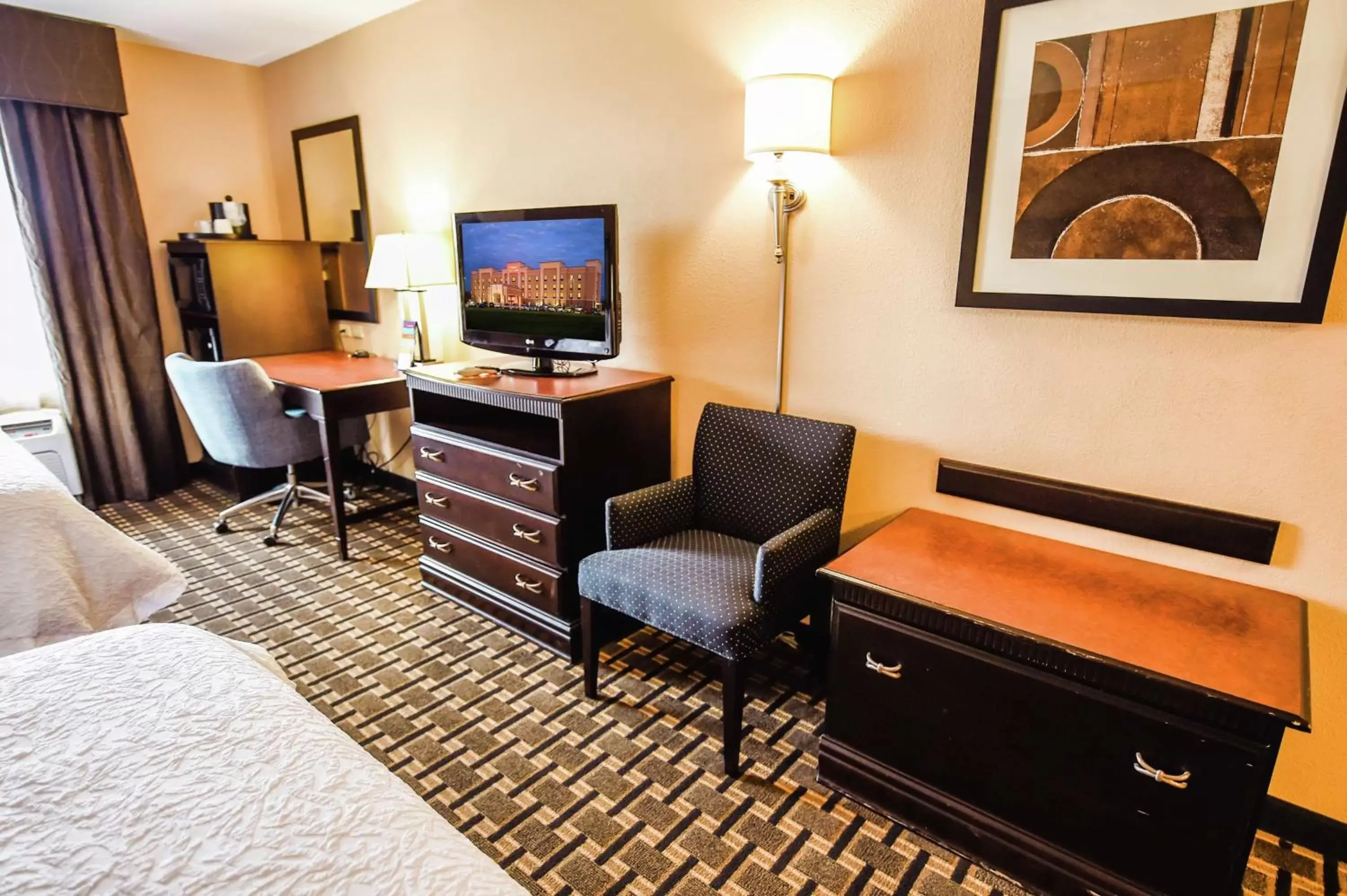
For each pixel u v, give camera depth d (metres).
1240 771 1.22
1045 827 1.47
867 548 1.76
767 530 2.15
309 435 3.27
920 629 1.53
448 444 2.54
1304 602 1.50
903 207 1.94
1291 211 1.41
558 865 1.57
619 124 2.53
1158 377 1.63
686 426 2.58
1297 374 1.48
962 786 1.56
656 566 1.94
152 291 3.77
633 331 2.66
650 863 1.58
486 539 2.52
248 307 3.69
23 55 3.13
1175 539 1.65
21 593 1.83
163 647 1.17
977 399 1.91
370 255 3.70
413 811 0.82
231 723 0.96
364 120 3.50
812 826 1.68
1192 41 1.46
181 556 3.18
